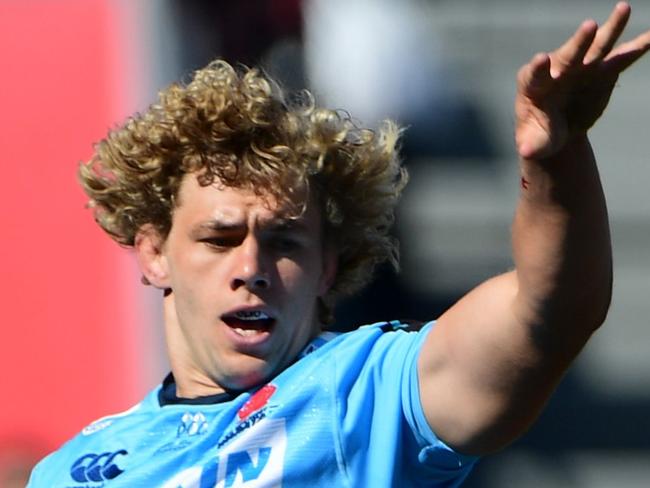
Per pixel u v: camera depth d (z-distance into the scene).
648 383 29.33
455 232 32.53
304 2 23.30
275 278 10.09
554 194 8.63
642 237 33.12
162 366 18.73
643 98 35.75
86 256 18.84
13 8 19.44
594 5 37.47
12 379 18.61
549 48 36.31
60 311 18.77
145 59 19.44
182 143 10.41
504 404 9.08
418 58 30.66
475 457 9.49
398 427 9.54
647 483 26.73
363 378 9.83
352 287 11.11
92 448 10.77
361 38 27.58
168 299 10.90
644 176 34.44
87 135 19.09
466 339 9.17
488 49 36.00
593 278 8.73
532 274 8.73
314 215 10.38
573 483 26.72
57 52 19.39
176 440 10.35
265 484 9.66
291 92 11.55
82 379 18.62
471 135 33.62
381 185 10.98
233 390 10.37
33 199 18.95
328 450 9.64
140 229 10.95
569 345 8.87
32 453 17.98
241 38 21.34
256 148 10.30
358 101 27.33
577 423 28.23
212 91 10.48
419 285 30.56
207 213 10.16
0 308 18.77
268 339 10.11
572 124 8.52
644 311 31.45
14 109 19.16
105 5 19.47
